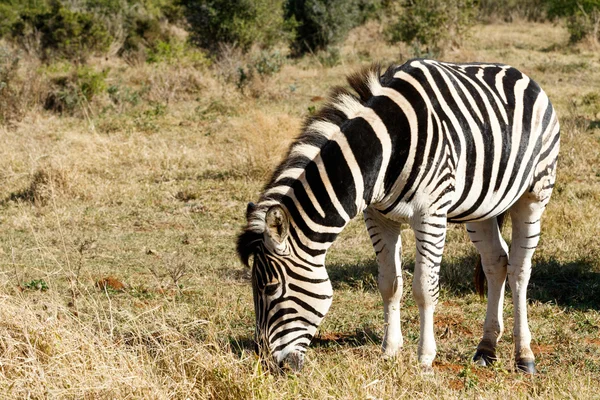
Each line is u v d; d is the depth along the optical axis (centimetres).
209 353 1053
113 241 1992
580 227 1948
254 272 995
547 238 1888
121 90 4066
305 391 955
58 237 1995
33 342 1007
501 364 1120
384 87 1059
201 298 1530
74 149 2931
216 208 2295
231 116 3575
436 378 1063
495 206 1154
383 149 1017
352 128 1014
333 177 991
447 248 1872
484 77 1167
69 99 3725
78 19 5353
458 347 1277
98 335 1083
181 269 1647
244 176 2594
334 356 1175
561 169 2542
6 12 6181
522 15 7500
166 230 2109
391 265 1155
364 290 1606
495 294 1228
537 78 4347
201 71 4491
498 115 1123
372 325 1372
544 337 1332
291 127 2752
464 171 1086
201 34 5394
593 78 4334
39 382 912
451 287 1599
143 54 5347
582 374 1141
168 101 3956
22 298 1159
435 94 1061
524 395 1002
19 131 3322
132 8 6384
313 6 5591
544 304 1494
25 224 2131
